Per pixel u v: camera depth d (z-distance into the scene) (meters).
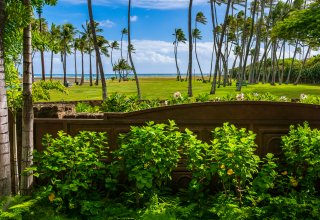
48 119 6.60
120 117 6.44
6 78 6.97
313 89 42.22
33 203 5.46
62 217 5.39
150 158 5.32
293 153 5.65
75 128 6.57
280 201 5.23
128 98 8.37
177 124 6.36
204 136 6.34
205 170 5.49
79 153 5.69
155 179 5.71
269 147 6.29
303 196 5.45
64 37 78.69
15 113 6.89
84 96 36.97
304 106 6.22
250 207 5.40
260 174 5.47
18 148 7.05
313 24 33.41
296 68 79.25
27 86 6.23
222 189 6.15
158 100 8.63
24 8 6.07
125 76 111.00
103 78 22.58
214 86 36.16
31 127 6.28
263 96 8.66
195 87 57.03
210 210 5.29
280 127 6.26
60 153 5.64
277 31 37.66
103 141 6.35
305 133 5.65
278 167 6.02
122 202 5.91
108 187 5.77
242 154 5.30
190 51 34.91
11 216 5.02
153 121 6.23
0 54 5.58
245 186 5.88
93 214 5.38
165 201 5.74
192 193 5.81
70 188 5.38
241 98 8.29
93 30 22.88
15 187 6.89
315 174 5.46
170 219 5.06
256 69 82.88
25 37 6.24
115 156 5.88
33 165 6.00
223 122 6.30
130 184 6.27
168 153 5.52
